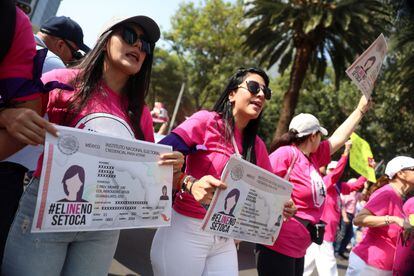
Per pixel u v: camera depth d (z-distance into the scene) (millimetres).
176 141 2365
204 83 37062
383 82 23250
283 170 3219
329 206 5492
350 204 10141
